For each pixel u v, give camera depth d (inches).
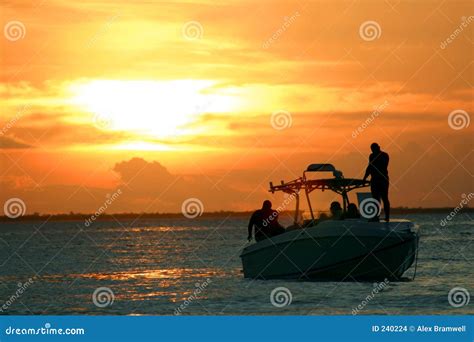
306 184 909.8
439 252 1576.0
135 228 6117.1
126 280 1016.2
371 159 861.2
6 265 1380.4
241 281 934.4
